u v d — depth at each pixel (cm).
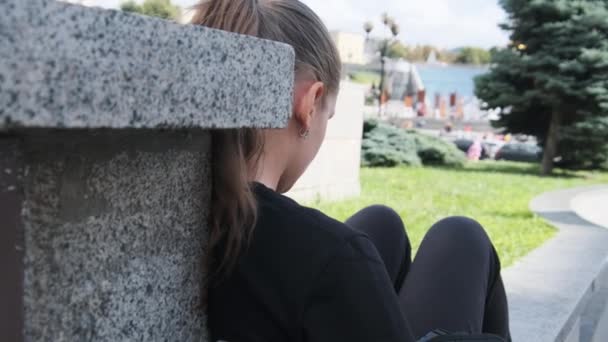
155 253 81
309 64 97
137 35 59
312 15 100
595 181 1522
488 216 727
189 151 86
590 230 609
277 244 88
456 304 136
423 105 3834
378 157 1567
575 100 1670
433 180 1245
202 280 92
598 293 382
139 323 79
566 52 1630
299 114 98
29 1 49
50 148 64
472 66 4862
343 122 818
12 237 62
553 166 1827
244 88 73
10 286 63
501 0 1733
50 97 51
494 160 2256
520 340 250
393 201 833
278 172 102
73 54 53
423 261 148
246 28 93
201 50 66
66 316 68
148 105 60
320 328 85
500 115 1850
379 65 3550
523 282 352
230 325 92
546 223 663
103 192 71
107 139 71
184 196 86
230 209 89
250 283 89
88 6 54
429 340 111
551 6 1638
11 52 49
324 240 86
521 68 1684
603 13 1608
